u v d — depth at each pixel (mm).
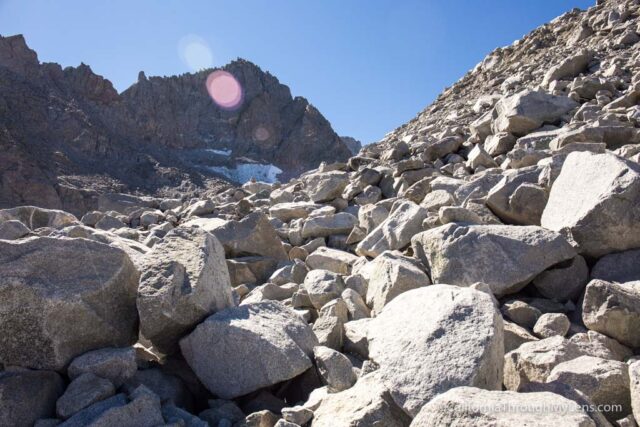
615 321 4398
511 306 5250
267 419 4000
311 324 6312
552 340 4074
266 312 5027
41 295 4047
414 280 5844
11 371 4012
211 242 5359
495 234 5781
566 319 4750
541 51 28828
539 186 7035
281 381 4609
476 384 3398
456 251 5824
